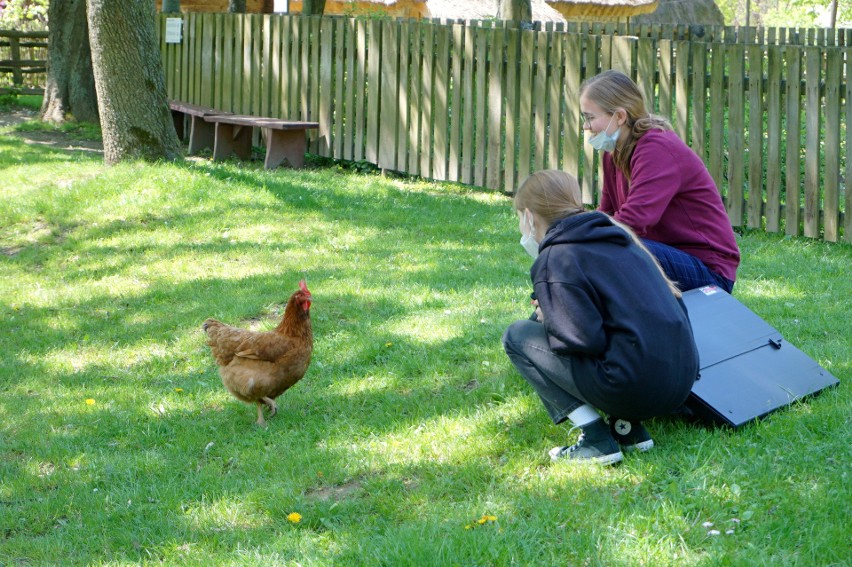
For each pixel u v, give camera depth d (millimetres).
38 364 6484
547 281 3891
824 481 3879
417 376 5750
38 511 4445
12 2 23969
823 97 8852
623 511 3717
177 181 10438
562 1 23734
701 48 9383
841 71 8578
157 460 4906
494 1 25984
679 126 9719
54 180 11195
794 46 8781
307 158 13703
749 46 9094
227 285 7863
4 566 3963
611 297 3818
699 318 4805
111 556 3980
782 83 8969
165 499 4422
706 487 3875
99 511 4375
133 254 8875
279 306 7289
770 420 4480
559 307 3852
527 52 10711
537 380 4223
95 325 7207
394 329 6555
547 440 4574
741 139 9320
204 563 3725
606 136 4801
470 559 3500
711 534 3529
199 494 4457
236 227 9523
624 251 3932
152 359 6465
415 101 11984
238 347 5129
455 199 10969
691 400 4465
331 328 6668
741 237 9281
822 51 8656
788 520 3574
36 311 7574
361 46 12484
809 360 4949
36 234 9516
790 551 3400
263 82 14055
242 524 4133
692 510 3723
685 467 4070
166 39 15875
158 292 7781
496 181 11305
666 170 4699
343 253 8711
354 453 4688
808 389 4746
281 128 12570
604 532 3598
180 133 16156
